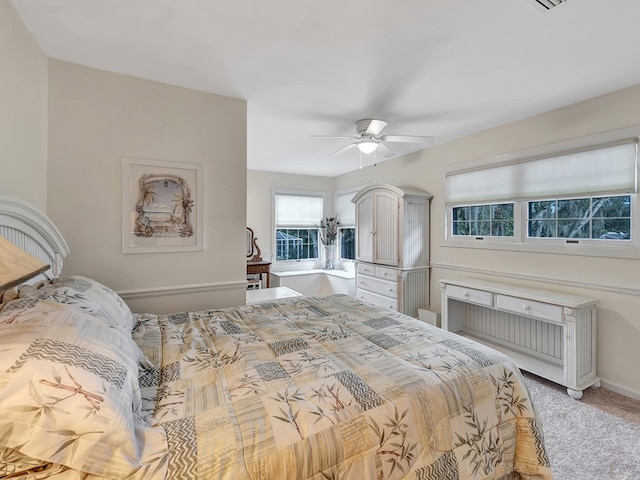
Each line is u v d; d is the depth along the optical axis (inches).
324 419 37.0
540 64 77.4
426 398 43.6
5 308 38.4
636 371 90.2
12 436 25.8
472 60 75.6
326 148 154.8
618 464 66.1
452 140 143.1
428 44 69.0
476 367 51.7
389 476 37.8
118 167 82.8
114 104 81.9
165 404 38.8
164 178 88.4
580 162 100.6
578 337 90.6
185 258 92.3
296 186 224.2
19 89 61.7
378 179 190.5
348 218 222.8
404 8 57.5
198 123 92.3
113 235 82.9
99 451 27.7
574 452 69.6
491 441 47.4
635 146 89.0
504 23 61.7
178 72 81.9
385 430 38.8
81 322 39.6
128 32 65.2
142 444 31.1
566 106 103.1
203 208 94.1
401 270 149.4
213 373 47.3
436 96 96.0
